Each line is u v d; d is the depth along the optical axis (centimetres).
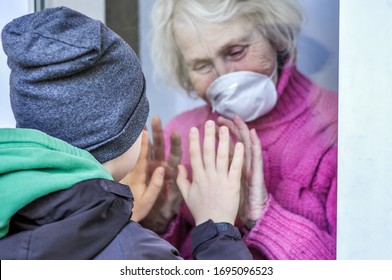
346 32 211
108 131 136
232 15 220
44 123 134
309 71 216
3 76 246
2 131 128
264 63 220
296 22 215
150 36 230
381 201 213
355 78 212
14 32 139
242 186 227
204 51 225
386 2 209
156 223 237
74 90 133
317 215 218
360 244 215
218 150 229
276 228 223
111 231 125
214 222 210
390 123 211
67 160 124
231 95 224
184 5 225
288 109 220
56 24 136
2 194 117
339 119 214
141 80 149
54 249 117
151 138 236
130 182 239
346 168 215
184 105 232
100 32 136
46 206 120
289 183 221
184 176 234
